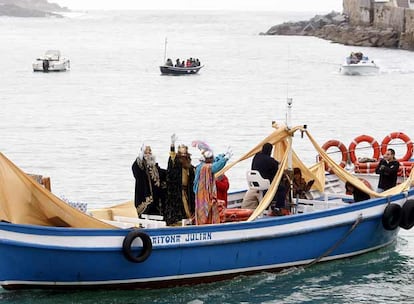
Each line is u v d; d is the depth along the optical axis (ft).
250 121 202.69
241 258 75.15
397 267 82.02
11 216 69.31
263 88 300.40
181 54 527.81
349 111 223.51
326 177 96.07
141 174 76.89
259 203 81.20
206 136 176.86
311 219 78.48
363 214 82.28
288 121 85.61
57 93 281.74
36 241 67.77
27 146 161.48
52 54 400.67
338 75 354.13
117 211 79.56
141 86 312.50
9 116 213.05
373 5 606.96
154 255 70.85
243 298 72.79
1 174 69.41
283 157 85.25
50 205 70.03
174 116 213.87
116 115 216.54
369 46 547.08
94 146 161.89
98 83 325.01
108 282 70.74
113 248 69.31
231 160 145.59
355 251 83.76
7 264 68.59
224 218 78.84
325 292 75.00
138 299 71.31
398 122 199.93
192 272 73.00
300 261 79.25
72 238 68.33
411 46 509.35
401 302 73.36
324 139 170.60
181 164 76.54
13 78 347.15
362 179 93.40
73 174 132.57
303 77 348.18
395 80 324.19
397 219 84.48
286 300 73.00
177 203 76.59
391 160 89.15
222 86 310.86
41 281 69.77
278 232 76.33
